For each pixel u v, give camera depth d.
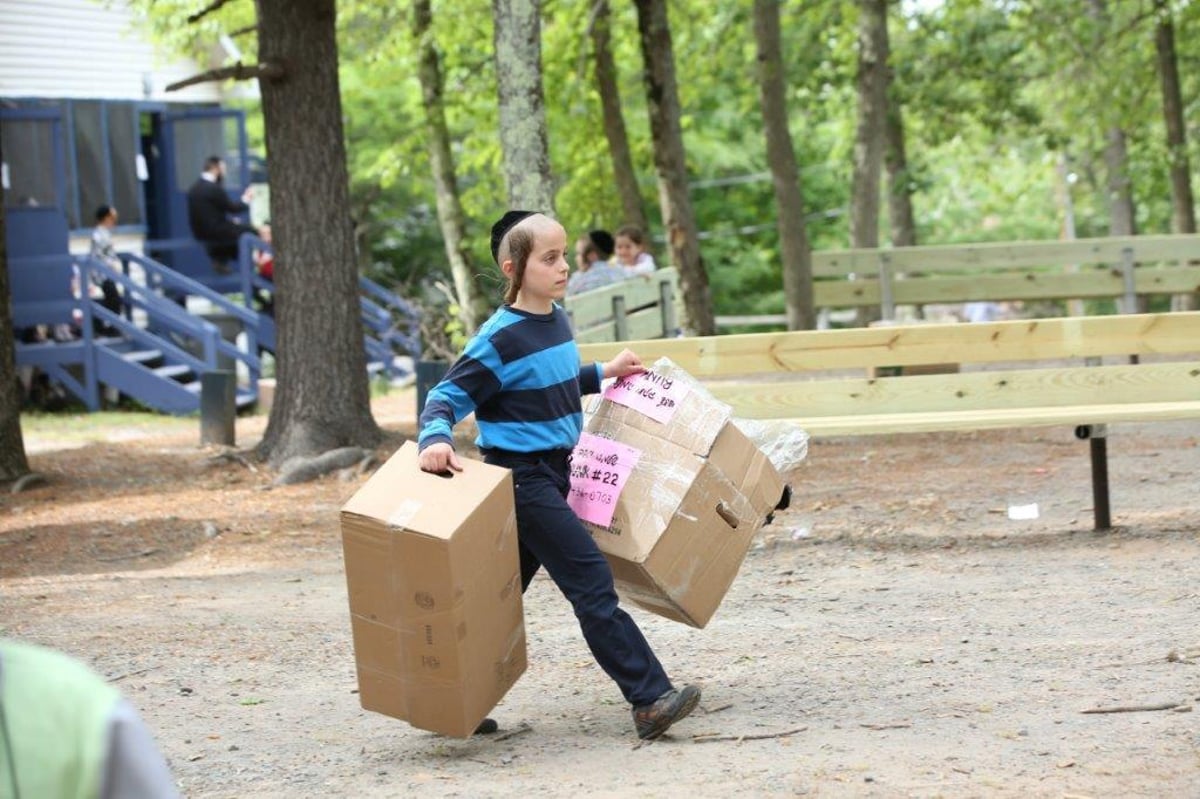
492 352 6.62
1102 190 45.00
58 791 2.22
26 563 13.12
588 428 7.12
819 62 33.22
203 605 10.73
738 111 43.34
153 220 33.69
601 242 18.05
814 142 48.75
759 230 48.09
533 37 15.57
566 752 6.76
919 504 12.75
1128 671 7.40
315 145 17.36
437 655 6.34
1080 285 20.94
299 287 17.41
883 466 14.88
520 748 6.91
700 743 6.73
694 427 6.95
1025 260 20.94
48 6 29.77
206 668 8.84
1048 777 5.86
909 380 11.34
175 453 19.50
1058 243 20.86
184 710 7.95
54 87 29.95
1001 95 31.33
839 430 10.91
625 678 6.73
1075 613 8.77
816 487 13.93
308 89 17.25
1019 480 13.67
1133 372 11.23
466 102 26.88
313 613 10.34
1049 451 15.16
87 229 29.86
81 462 18.84
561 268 6.72
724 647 8.59
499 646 6.55
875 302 21.38
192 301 32.34
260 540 13.52
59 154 27.92
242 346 31.59
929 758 6.22
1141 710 6.71
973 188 56.06
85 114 30.23
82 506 15.73
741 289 47.62
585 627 6.70
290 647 9.30
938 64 31.03
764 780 6.05
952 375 11.33
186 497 15.95
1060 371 11.27
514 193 15.61
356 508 6.33
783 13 32.50
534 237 6.67
